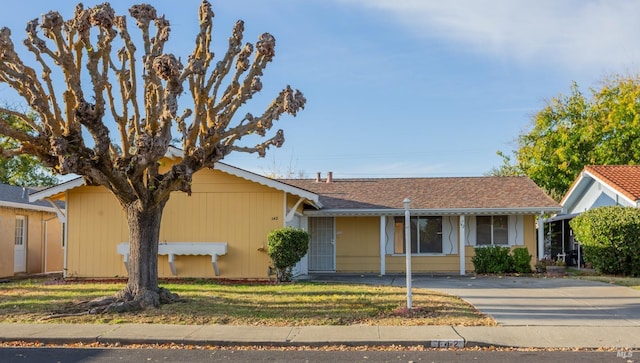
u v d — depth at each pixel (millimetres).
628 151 35844
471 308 12875
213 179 19453
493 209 22031
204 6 12797
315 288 16125
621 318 11922
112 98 12367
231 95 13219
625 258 20000
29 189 26234
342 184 26547
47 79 11711
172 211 19438
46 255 25594
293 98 12875
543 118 37656
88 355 9219
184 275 19344
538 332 10641
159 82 12000
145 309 12578
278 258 18000
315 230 23922
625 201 22562
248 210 19297
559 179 36562
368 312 12273
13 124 35156
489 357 8969
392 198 23734
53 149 11094
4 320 11812
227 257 19234
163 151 11875
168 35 12938
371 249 23625
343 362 8672
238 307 12898
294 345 9906
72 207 19688
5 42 10945
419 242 23453
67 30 11680
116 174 12227
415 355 9156
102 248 19500
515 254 21875
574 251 27078
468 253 23125
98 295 14500
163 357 9078
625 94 36594
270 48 12906
